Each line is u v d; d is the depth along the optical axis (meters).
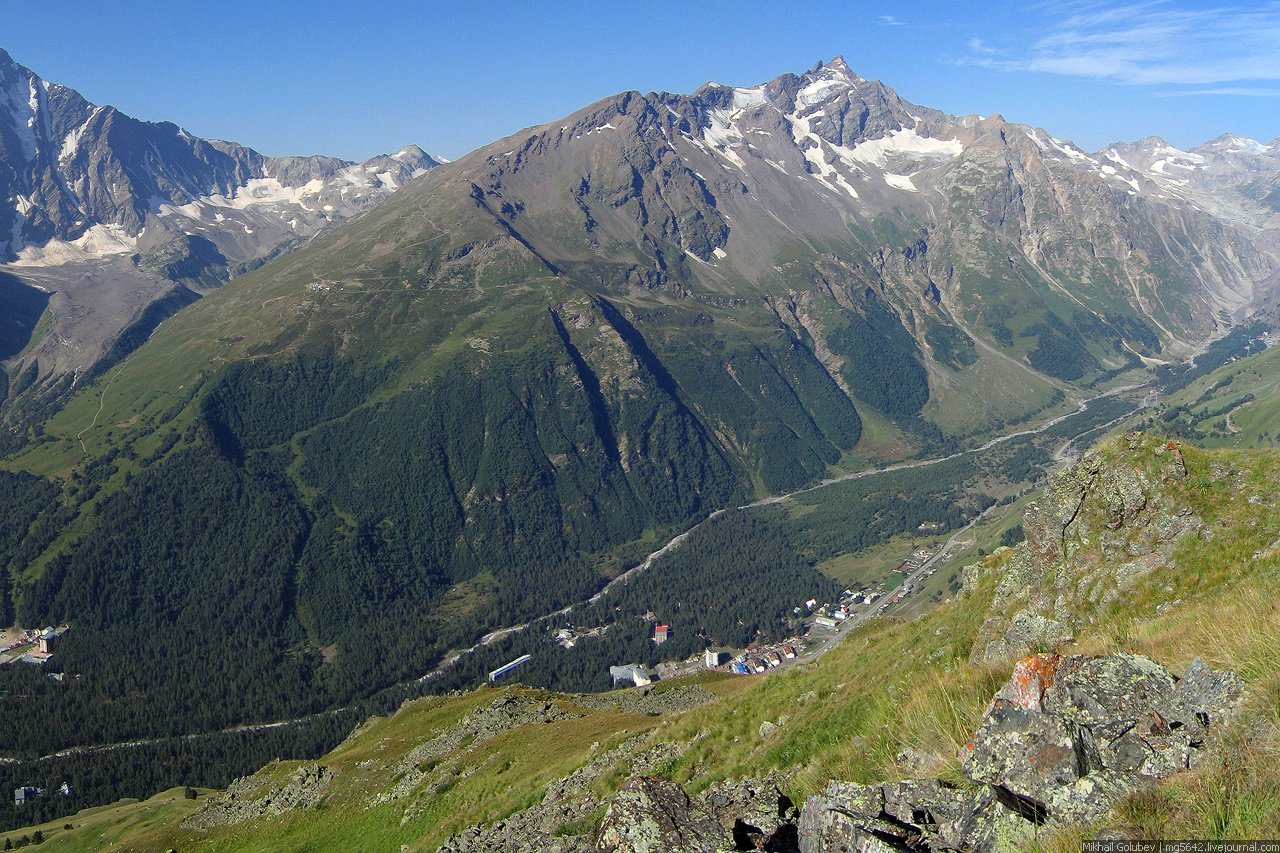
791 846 11.84
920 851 10.21
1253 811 8.27
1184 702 11.20
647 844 11.10
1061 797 9.95
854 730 24.38
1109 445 33.06
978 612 35.84
